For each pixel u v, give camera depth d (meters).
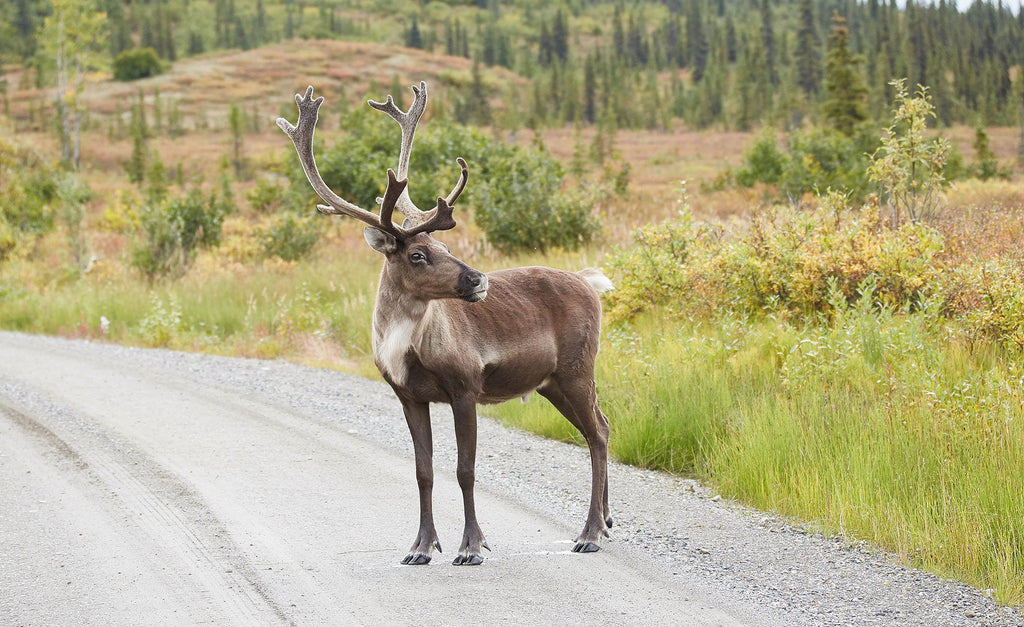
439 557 16.58
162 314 46.47
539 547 17.12
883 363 25.16
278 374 35.72
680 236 36.47
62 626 13.52
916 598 14.55
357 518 18.78
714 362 27.67
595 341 18.23
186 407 29.50
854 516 17.86
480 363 16.45
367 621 13.67
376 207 72.94
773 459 20.70
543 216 51.28
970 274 27.98
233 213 98.81
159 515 18.84
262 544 17.16
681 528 18.31
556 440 25.95
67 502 19.69
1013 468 17.78
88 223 93.75
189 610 14.12
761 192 77.94
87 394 31.39
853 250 31.20
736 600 14.52
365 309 41.94
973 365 24.72
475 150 74.44
